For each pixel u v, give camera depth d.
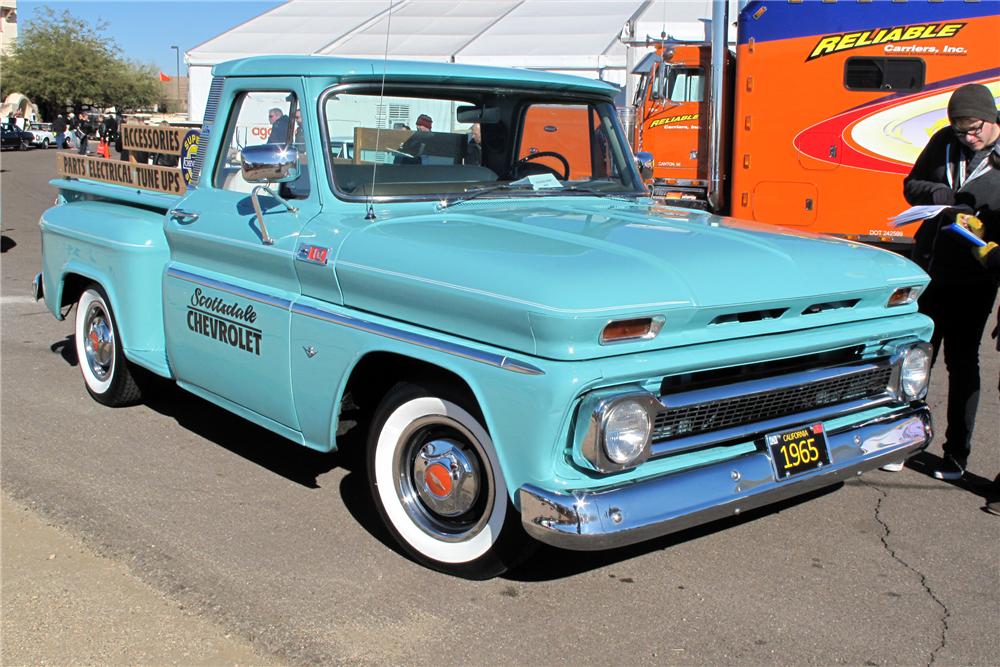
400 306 3.29
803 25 11.16
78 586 3.35
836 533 3.94
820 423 3.40
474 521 3.35
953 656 3.00
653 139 13.43
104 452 4.75
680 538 3.87
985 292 4.36
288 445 4.92
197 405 5.60
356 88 3.79
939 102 10.79
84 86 60.84
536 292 2.80
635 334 2.88
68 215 5.45
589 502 2.79
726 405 3.13
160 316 4.88
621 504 2.83
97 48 62.34
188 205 4.46
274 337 3.81
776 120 11.53
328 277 3.56
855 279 3.44
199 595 3.29
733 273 3.13
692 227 3.69
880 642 3.07
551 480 2.85
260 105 4.11
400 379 3.55
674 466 3.03
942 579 3.54
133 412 5.43
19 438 4.93
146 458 4.67
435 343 3.11
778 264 3.29
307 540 3.75
